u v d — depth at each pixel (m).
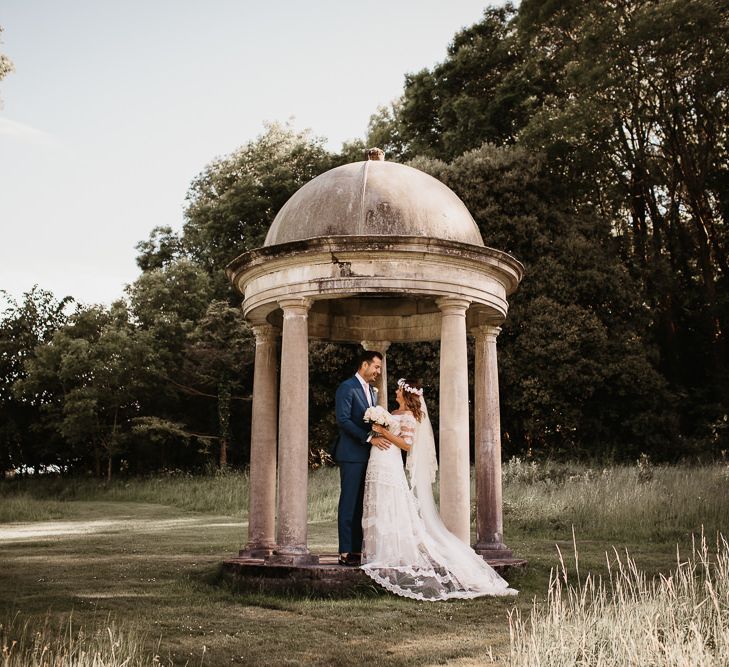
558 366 27.55
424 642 6.72
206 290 43.16
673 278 31.83
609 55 29.58
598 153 31.25
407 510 9.12
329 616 7.72
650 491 16.89
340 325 12.39
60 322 44.44
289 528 9.35
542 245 28.94
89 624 7.35
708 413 30.64
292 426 9.45
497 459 11.15
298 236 9.72
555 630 5.55
